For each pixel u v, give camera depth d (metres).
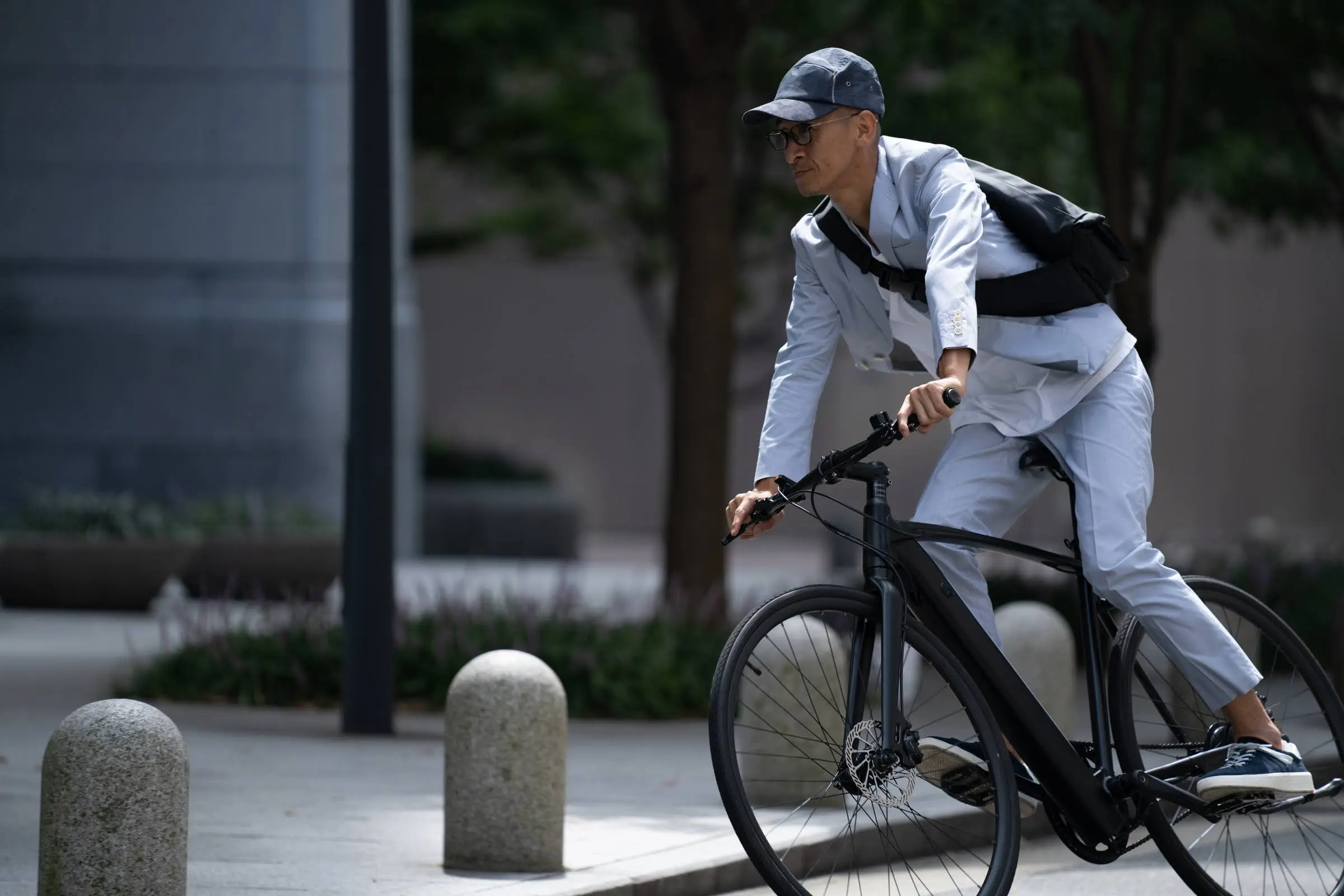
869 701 17.95
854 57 18.20
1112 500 18.58
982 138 66.00
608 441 128.12
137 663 44.03
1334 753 20.41
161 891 17.66
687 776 30.80
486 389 127.81
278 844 23.41
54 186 78.00
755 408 121.50
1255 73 56.81
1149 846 26.64
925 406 16.83
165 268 78.25
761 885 23.19
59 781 17.53
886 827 22.91
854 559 80.25
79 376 77.94
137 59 77.81
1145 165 58.69
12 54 77.81
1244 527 127.81
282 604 50.06
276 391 77.94
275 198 78.06
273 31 77.94
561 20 85.19
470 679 21.95
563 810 22.06
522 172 95.44
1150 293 50.50
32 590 63.12
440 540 100.88
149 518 66.50
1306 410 128.88
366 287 35.78
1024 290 18.44
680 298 48.72
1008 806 18.20
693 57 48.22
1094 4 42.91
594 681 40.12
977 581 18.77
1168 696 20.39
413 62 86.06
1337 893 21.25
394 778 29.66
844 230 18.72
